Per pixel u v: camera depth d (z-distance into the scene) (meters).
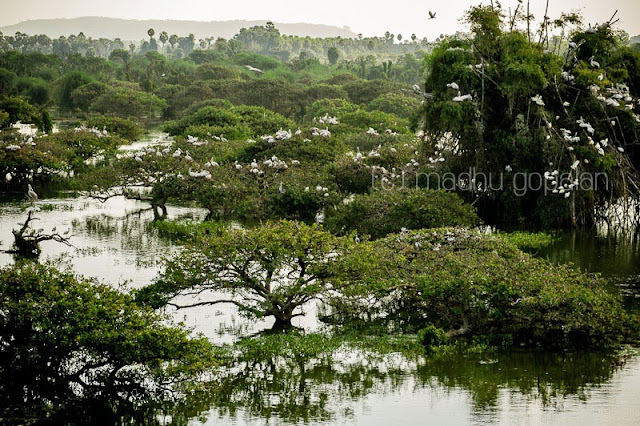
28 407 24.28
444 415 23.55
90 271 41.72
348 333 32.59
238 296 38.25
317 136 73.94
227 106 142.12
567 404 24.19
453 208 50.38
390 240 38.44
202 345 26.19
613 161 54.62
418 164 59.94
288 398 25.47
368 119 108.19
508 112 57.72
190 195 61.88
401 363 28.64
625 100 56.53
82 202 69.06
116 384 25.80
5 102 119.94
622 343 30.61
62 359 25.61
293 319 35.03
